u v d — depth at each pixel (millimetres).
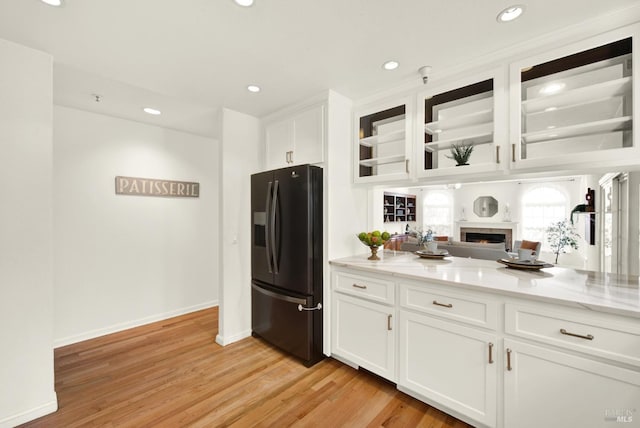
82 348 2635
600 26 1444
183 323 3271
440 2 1349
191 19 1471
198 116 3000
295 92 2391
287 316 2453
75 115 2775
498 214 6816
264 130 2973
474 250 3000
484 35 1614
